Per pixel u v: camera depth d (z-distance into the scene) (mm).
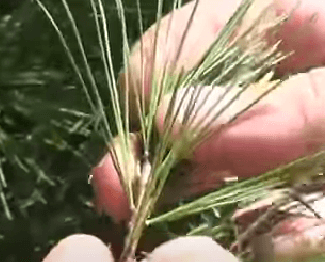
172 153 204
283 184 207
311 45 263
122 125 218
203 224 227
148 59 216
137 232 202
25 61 369
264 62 220
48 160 358
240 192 207
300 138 224
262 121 221
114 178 227
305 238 223
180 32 250
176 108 209
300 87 227
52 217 350
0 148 356
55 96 353
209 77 219
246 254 219
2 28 371
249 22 229
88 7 366
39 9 377
